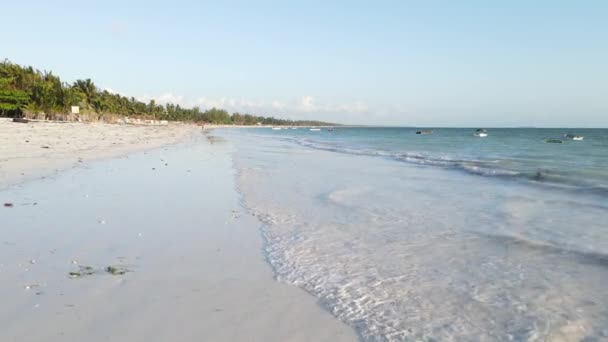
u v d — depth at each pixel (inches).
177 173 685.3
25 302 193.9
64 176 577.9
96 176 597.0
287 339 168.1
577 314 190.7
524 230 340.5
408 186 581.3
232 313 190.4
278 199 478.6
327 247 296.4
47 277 225.1
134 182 565.3
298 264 260.2
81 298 200.4
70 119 3157.0
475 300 207.0
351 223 366.9
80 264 248.1
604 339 168.6
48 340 161.0
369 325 181.2
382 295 213.2
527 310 195.2
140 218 369.1
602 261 262.5
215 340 165.5
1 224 327.6
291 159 1034.7
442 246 298.4
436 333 174.2
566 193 516.7
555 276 238.7
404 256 276.5
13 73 3181.6
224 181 613.9
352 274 243.1
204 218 379.2
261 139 2655.0
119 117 4557.1
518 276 239.1
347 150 1456.7
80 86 4234.7
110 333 168.2
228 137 2930.6
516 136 3516.2
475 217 389.4
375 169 799.7
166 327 175.0
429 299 208.2
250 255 276.8
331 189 552.4
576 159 1027.9
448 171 765.3
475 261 265.7
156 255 271.6
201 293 212.4
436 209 426.0
